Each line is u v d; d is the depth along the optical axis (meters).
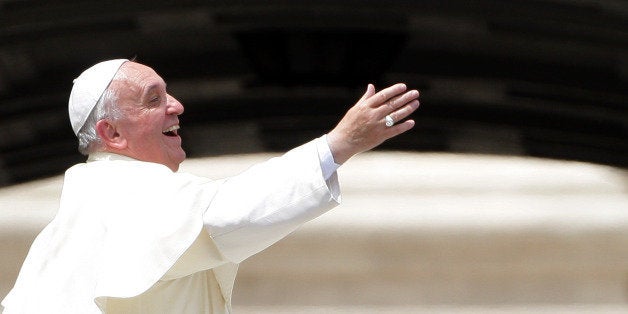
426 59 25.19
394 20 24.14
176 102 12.83
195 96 26.55
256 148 27.94
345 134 11.47
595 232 43.66
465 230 43.72
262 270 43.91
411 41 24.70
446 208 44.03
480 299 44.16
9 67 24.55
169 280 12.12
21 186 28.77
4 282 43.41
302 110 26.73
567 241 43.66
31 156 27.62
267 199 11.37
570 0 23.12
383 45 24.95
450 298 44.22
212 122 27.28
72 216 11.98
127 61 12.73
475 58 25.14
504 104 26.42
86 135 12.55
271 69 25.62
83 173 12.23
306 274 44.06
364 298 44.16
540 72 25.38
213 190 11.69
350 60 25.20
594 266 43.94
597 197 44.31
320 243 43.66
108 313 12.02
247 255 11.68
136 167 12.13
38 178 28.55
